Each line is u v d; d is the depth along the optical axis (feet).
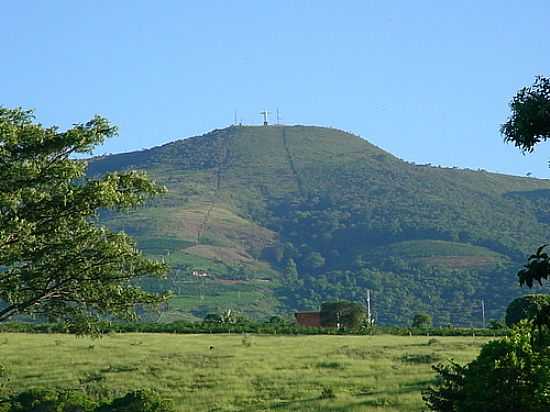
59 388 184.14
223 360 220.84
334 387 181.88
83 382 194.39
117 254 108.17
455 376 105.19
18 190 102.47
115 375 201.26
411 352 231.09
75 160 110.11
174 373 202.59
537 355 97.09
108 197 105.60
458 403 99.86
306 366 210.79
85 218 110.42
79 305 110.42
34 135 105.19
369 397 167.32
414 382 182.60
